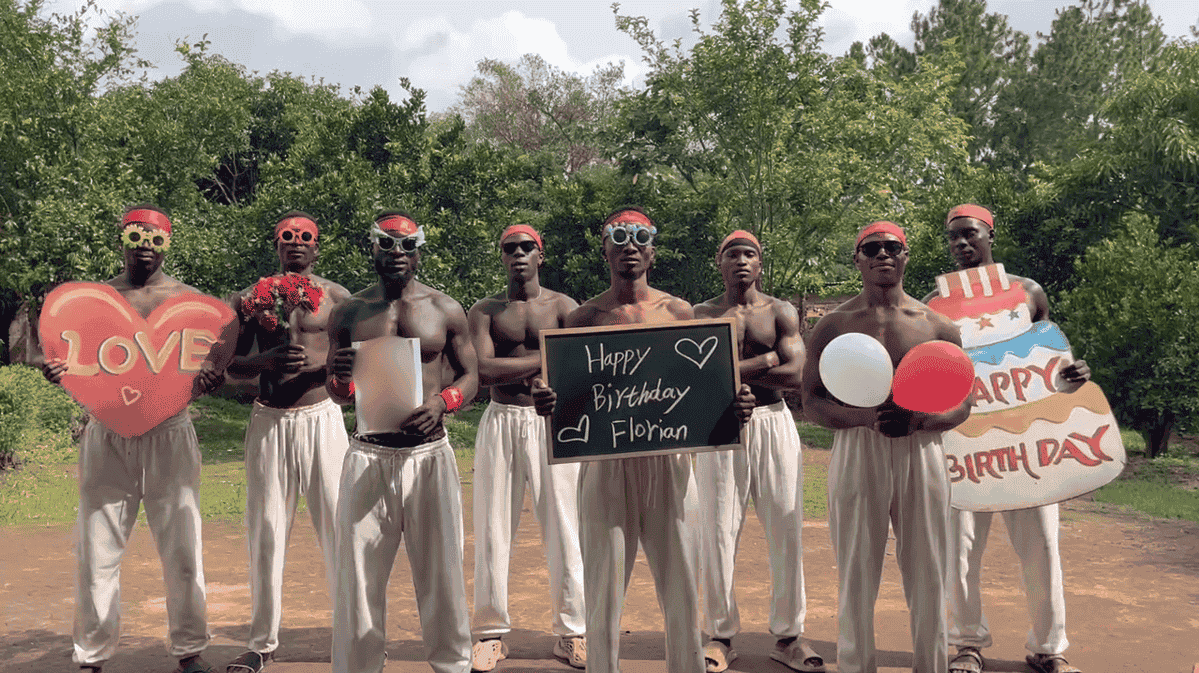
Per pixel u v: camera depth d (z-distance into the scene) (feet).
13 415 39.29
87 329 15.88
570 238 65.92
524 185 79.87
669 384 14.02
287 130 95.09
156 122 65.77
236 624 20.10
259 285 15.98
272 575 16.96
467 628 14.73
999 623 19.81
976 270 17.06
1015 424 16.42
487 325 18.44
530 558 26.94
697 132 65.87
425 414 13.94
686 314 14.82
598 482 13.87
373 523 14.11
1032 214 52.90
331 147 61.98
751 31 61.31
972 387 13.24
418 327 14.62
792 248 63.52
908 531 14.12
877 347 13.53
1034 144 127.65
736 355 14.19
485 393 67.36
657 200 65.67
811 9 61.31
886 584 23.07
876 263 14.39
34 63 54.44
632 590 22.82
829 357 13.66
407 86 62.95
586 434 13.82
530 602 22.13
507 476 18.16
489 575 17.90
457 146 63.77
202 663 16.53
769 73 61.52
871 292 14.69
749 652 18.07
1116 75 127.34
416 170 61.16
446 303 14.98
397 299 14.75
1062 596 16.51
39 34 54.19
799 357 17.66
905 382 13.16
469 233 59.36
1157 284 42.01
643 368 13.99
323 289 17.70
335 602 14.24
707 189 66.13
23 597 22.18
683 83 63.46
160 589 22.67
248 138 90.84
